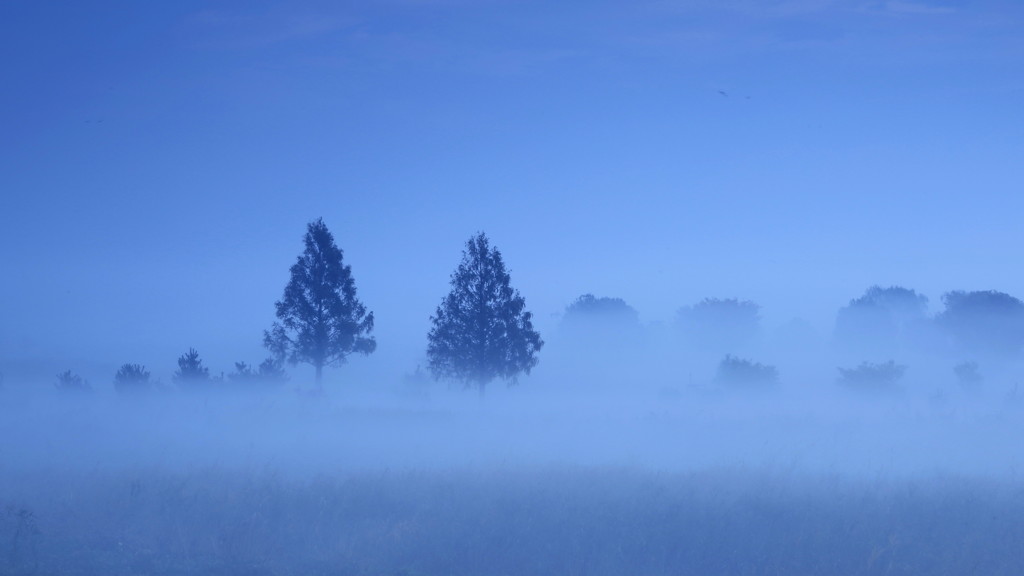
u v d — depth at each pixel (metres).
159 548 12.06
